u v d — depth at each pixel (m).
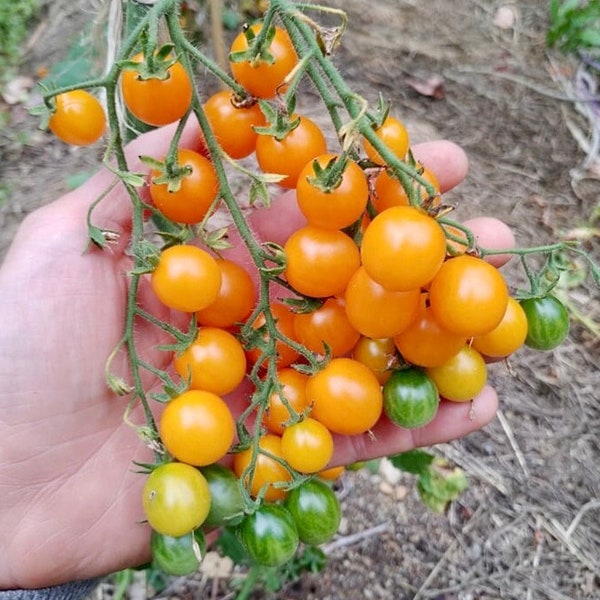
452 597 0.39
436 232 0.18
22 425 0.25
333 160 0.19
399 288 0.18
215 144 0.21
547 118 0.57
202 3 0.43
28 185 0.51
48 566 0.26
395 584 0.40
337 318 0.22
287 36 0.21
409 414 0.23
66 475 0.26
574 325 0.48
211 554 0.39
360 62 0.58
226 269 0.22
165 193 0.21
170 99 0.20
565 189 0.53
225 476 0.22
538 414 0.44
